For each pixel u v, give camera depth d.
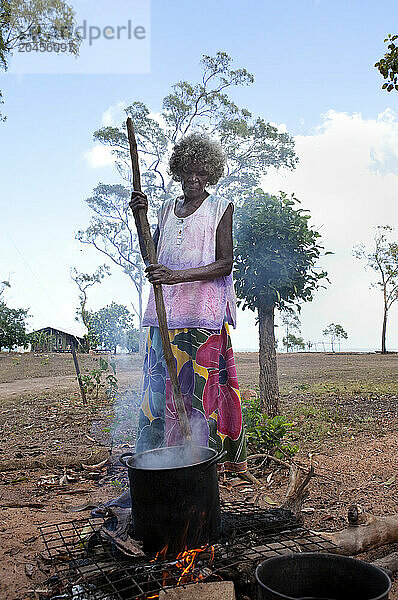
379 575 2.00
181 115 29.00
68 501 3.99
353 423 7.21
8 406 10.95
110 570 2.39
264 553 2.49
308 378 15.29
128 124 2.93
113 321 13.77
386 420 7.46
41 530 3.05
